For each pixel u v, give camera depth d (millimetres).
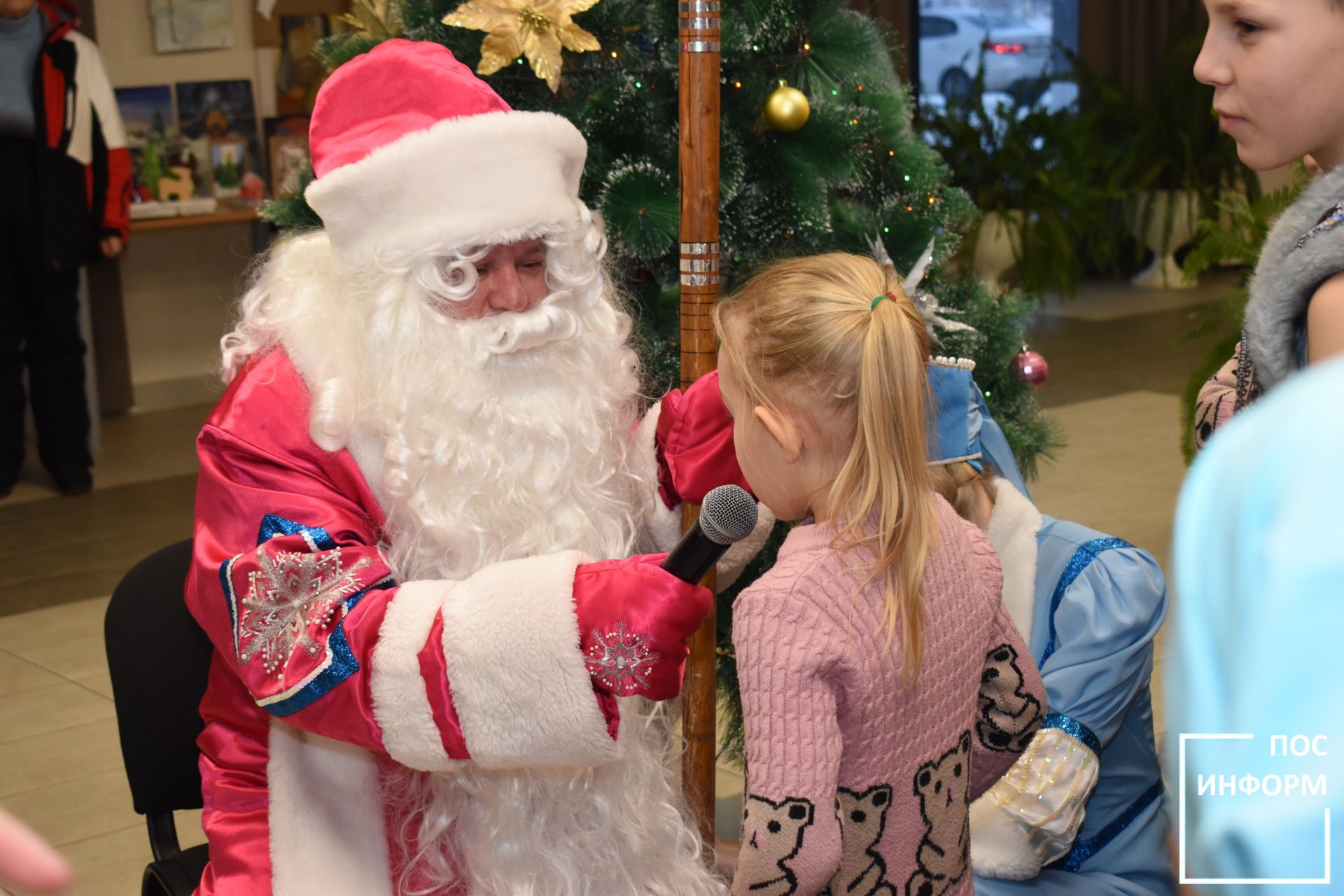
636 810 1389
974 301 2188
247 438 1276
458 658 1130
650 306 2117
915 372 1060
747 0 1937
